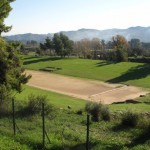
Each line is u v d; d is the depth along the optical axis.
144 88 63.19
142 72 80.56
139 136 17.16
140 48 147.50
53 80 75.38
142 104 39.84
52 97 46.34
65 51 136.88
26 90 52.97
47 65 105.56
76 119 21.80
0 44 29.70
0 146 15.24
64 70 93.00
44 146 15.41
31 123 20.28
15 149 15.02
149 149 14.97
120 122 20.34
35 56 139.75
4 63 29.41
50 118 21.89
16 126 19.05
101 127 19.59
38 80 74.94
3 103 23.67
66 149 15.00
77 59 120.81
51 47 150.12
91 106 23.34
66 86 66.06
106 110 22.22
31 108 22.78
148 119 19.53
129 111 20.12
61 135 17.27
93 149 14.90
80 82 72.12
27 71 94.88
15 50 31.53
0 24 30.91
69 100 44.62
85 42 180.38
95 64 100.75
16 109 22.77
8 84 29.72
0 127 19.20
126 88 63.47
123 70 85.62
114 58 113.06
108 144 15.71
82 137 16.84
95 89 62.44
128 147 15.44
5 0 30.52
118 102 46.34
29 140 16.44
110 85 67.50
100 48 183.12
